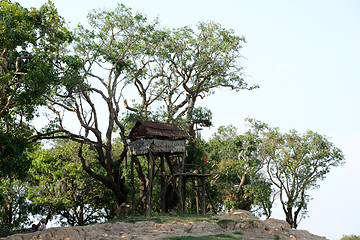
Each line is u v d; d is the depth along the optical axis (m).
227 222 26.11
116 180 35.97
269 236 24.83
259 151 53.28
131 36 36.16
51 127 34.34
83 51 34.50
